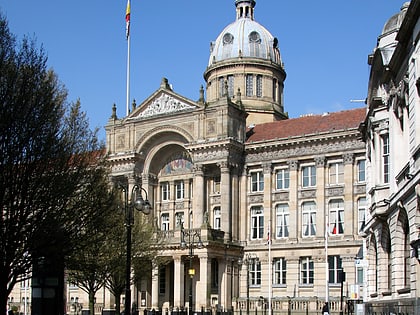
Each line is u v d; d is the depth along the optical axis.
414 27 30.39
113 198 38.56
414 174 29.30
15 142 31.56
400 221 34.81
